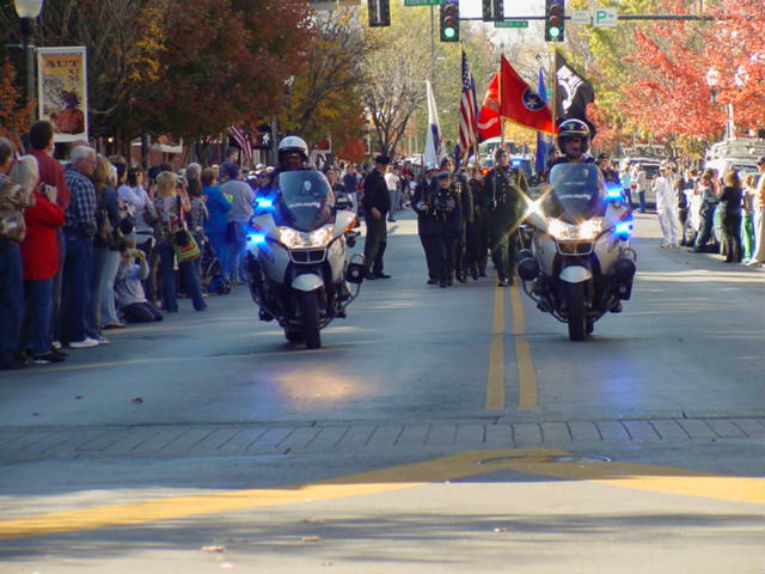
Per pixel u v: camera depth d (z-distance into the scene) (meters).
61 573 13.68
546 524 15.47
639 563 13.66
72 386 27.83
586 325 34.16
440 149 96.00
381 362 30.23
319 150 123.00
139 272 40.59
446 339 34.31
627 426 22.11
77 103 42.47
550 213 33.16
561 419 22.98
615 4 146.25
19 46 43.53
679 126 118.19
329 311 33.41
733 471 18.55
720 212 62.69
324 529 15.45
